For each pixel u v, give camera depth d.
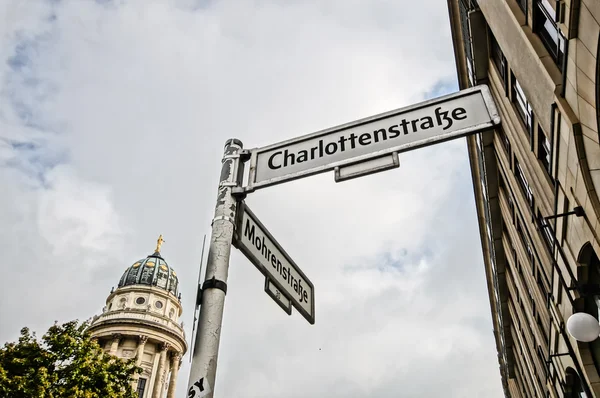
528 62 11.89
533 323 22.69
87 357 23.95
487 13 15.26
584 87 8.65
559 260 12.88
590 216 9.46
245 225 4.80
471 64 19.77
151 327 64.81
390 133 5.00
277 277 5.11
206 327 3.91
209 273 4.20
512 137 16.73
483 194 26.86
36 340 23.92
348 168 4.91
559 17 9.16
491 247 29.08
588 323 8.13
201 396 3.59
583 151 9.25
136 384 60.56
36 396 21.06
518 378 35.66
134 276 72.31
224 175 4.95
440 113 4.98
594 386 13.09
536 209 16.47
